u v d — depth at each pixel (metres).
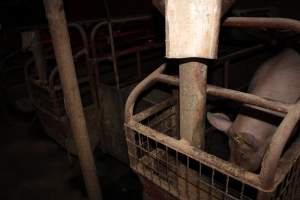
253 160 1.86
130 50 2.94
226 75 2.69
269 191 1.16
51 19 1.62
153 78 1.71
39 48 2.94
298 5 4.50
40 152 3.51
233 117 2.97
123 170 3.05
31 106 3.96
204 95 1.44
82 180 2.96
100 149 3.43
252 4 4.97
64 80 1.80
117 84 2.72
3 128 4.14
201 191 1.78
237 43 4.45
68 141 3.04
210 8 1.09
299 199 1.62
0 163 3.35
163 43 3.26
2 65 4.32
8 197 2.81
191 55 1.17
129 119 1.72
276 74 2.50
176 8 1.13
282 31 3.05
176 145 1.46
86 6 6.56
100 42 5.30
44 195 2.80
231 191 2.17
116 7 6.85
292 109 1.20
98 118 3.10
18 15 5.99
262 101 1.29
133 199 2.65
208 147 2.95
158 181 1.75
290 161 1.28
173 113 2.29
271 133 2.02
